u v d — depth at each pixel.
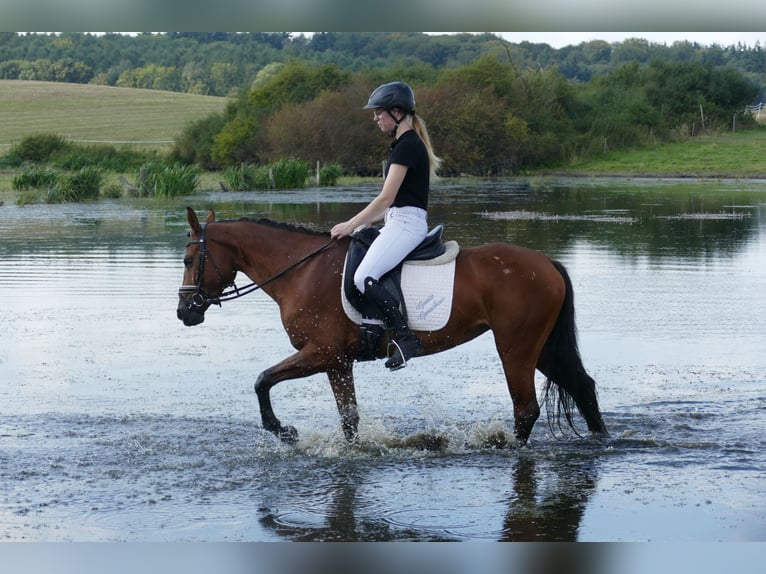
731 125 60.03
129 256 16.47
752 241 18.56
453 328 6.50
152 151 50.69
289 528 5.33
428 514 5.51
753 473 6.17
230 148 47.12
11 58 95.00
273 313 11.77
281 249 6.82
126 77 90.81
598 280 13.90
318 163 38.72
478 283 6.50
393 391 8.30
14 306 11.93
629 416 7.48
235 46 97.75
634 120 55.69
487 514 5.50
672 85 60.50
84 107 71.19
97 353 9.56
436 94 46.84
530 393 6.64
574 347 6.71
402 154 6.32
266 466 6.40
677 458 6.49
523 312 6.47
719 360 9.21
